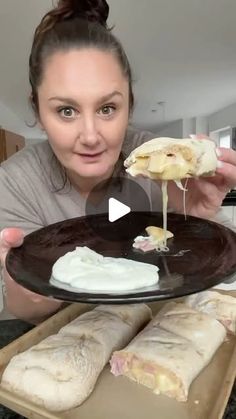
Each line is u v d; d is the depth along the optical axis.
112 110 0.71
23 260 0.67
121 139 0.75
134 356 0.66
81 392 0.59
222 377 0.66
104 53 0.69
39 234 0.79
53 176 0.92
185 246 0.76
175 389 0.61
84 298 0.52
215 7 2.65
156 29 3.03
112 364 0.68
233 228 0.99
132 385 0.64
